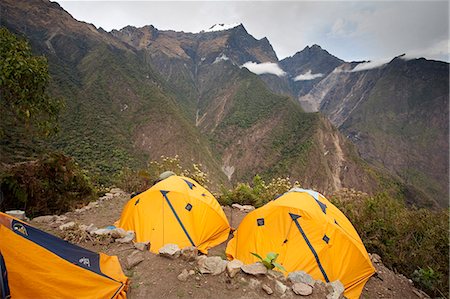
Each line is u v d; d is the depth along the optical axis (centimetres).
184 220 664
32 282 334
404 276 634
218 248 697
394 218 791
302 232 568
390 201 902
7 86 624
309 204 632
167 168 1460
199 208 701
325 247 545
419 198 9156
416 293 557
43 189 830
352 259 555
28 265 336
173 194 700
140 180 1342
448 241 654
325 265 530
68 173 943
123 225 709
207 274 438
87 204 974
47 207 832
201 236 671
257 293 404
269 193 1239
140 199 713
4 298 322
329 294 423
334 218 635
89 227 616
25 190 765
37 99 702
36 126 727
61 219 721
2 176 752
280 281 436
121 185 1323
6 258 323
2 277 321
